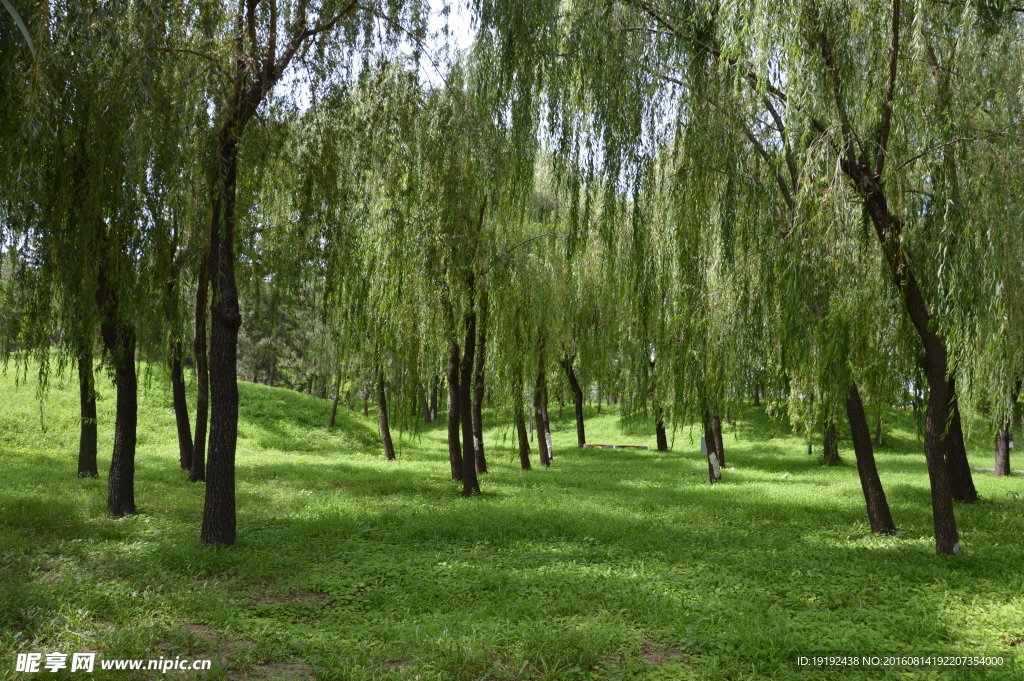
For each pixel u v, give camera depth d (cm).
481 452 1894
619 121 992
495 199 1209
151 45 755
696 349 1000
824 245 786
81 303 865
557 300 1609
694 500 1375
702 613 618
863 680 479
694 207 974
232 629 572
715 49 904
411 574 757
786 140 812
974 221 739
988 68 880
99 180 801
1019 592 684
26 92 719
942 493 867
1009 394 1113
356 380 1797
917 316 847
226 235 896
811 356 838
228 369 892
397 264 1203
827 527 1092
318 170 980
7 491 1234
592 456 2567
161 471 1622
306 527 1014
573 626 576
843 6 805
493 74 1119
